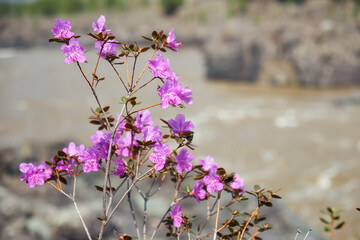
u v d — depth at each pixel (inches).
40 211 186.2
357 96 556.1
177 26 2096.5
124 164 56.6
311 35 711.7
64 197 199.5
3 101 576.4
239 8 1135.0
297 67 682.2
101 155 56.7
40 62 1143.6
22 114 490.0
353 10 790.5
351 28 743.7
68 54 51.9
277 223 180.2
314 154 314.5
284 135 370.9
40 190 200.8
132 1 2432.3
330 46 696.4
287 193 243.3
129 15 2306.8
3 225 173.2
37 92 647.8
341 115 447.5
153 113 451.2
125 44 52.5
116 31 2063.2
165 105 51.5
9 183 213.8
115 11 2365.9
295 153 318.3
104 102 552.1
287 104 514.6
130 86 52.6
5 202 184.7
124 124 58.9
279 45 710.5
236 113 465.1
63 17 2394.2
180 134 53.7
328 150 323.0
